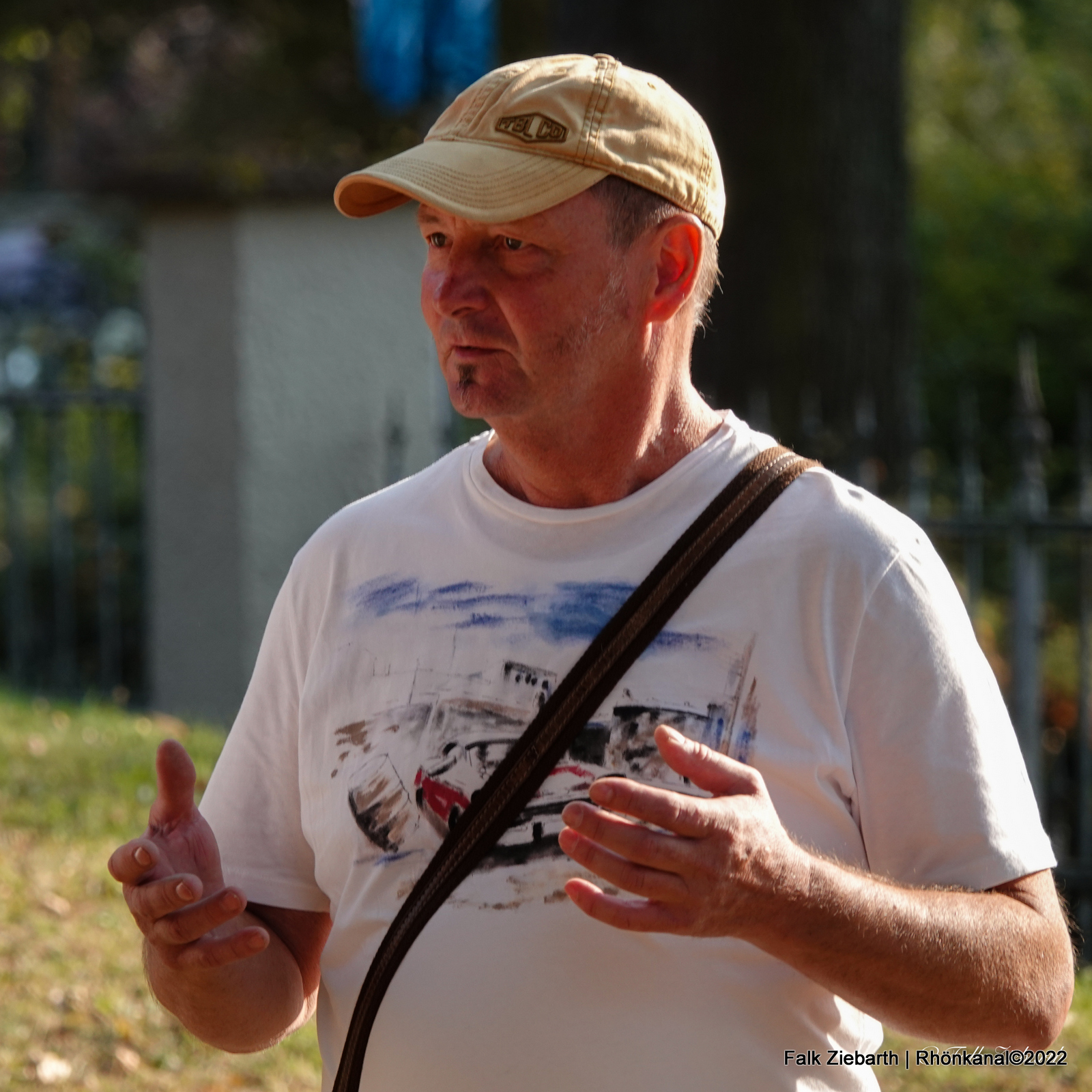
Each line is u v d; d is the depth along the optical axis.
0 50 40.69
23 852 13.87
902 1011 4.54
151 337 20.34
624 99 4.92
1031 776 16.28
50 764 16.36
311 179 19.72
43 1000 11.22
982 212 45.16
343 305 20.20
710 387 21.75
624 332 4.93
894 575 4.87
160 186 19.56
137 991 11.44
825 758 4.79
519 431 5.02
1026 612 16.27
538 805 4.85
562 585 5.04
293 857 5.63
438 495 5.41
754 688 4.82
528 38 38.94
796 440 21.34
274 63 40.25
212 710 20.30
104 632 21.84
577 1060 4.68
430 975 4.86
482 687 5.03
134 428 28.61
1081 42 52.94
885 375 21.94
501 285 4.86
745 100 21.45
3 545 25.55
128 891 4.83
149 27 41.88
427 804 5.01
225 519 20.03
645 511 5.07
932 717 4.79
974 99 50.69
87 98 49.97
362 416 20.31
